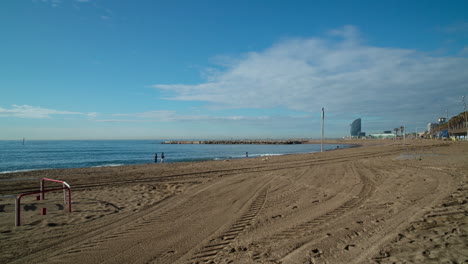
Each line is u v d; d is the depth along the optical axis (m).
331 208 7.20
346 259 4.04
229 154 48.31
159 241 5.21
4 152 54.53
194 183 12.39
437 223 5.43
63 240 5.38
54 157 41.53
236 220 6.44
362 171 14.70
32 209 7.94
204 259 4.32
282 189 10.23
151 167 20.67
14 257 4.61
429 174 12.30
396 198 7.95
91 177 15.20
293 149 71.12
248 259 4.22
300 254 4.30
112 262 4.36
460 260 3.73
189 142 158.88
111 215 7.20
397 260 3.87
